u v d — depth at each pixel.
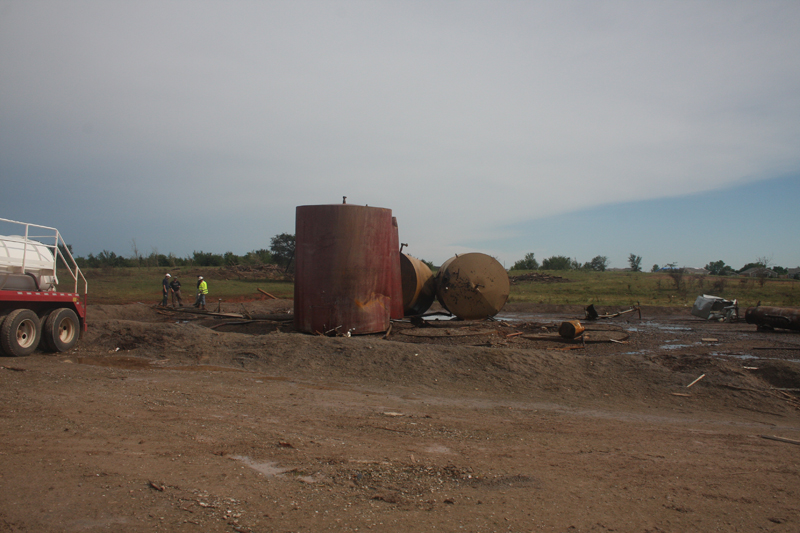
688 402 8.97
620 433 6.85
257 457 5.19
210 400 7.70
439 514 4.00
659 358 10.97
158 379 9.38
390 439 6.09
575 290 43.50
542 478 4.91
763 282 42.97
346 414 7.28
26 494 3.99
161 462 4.89
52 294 12.34
